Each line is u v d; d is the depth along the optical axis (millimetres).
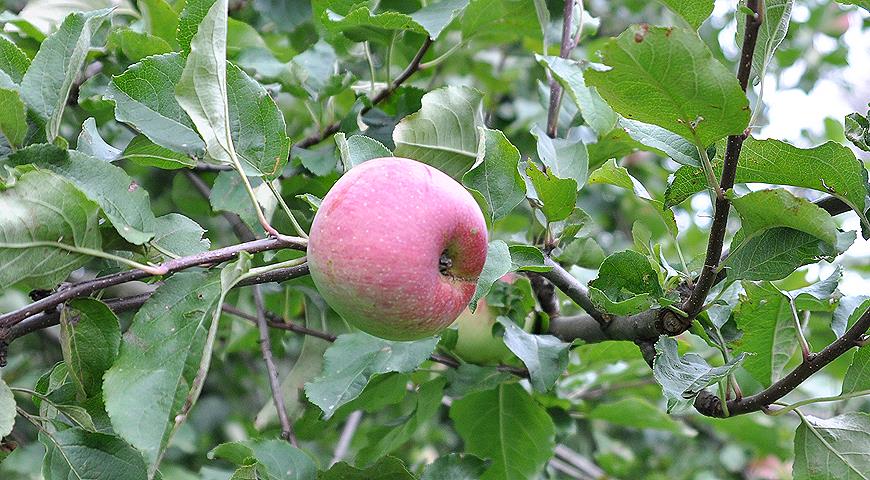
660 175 1740
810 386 1531
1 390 858
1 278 818
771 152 897
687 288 955
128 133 1191
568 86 1040
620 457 1745
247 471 911
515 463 1102
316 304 1146
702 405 941
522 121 1497
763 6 822
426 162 935
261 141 888
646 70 821
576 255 1043
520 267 934
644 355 955
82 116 1147
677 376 899
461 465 979
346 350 1007
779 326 994
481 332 1062
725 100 823
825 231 864
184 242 874
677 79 822
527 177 996
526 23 1130
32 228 814
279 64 1104
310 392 983
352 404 1109
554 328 1047
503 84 1592
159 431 810
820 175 896
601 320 980
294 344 1672
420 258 815
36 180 810
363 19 1027
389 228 813
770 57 875
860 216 891
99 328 865
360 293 815
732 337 977
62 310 861
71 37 888
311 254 829
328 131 1118
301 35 1386
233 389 1842
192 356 825
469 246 837
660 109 840
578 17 1135
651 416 1189
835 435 923
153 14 1108
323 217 825
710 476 1952
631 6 1896
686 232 1744
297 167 1116
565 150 1038
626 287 946
